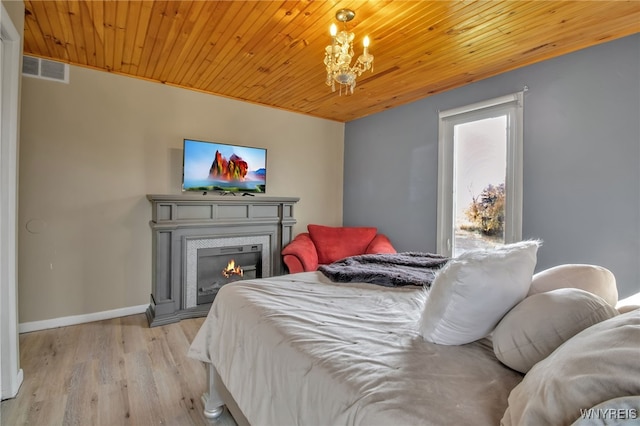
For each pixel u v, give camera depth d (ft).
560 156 8.25
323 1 6.21
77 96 9.32
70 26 7.24
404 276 6.08
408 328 3.81
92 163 9.59
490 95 9.78
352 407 2.52
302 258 10.82
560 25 6.91
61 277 9.23
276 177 13.33
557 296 2.83
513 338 2.78
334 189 15.19
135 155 10.23
